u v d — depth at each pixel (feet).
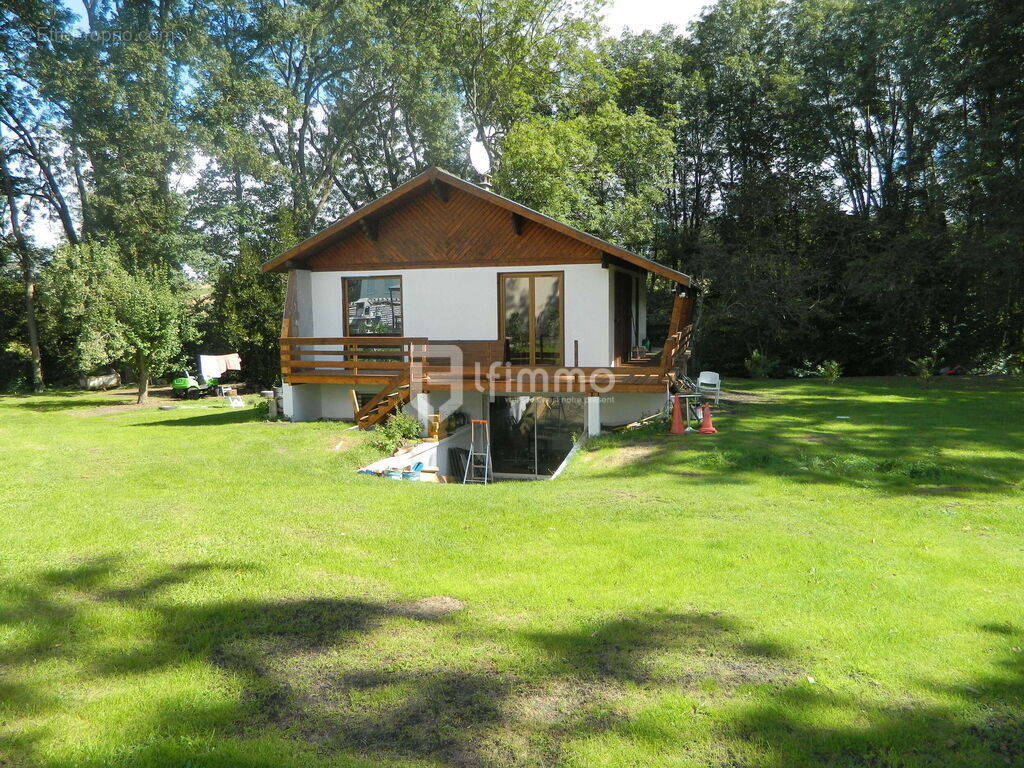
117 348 73.72
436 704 12.66
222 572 19.10
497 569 19.65
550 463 56.95
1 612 16.29
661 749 11.32
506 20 109.29
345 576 18.97
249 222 106.93
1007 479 30.12
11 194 103.50
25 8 91.86
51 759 10.89
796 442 39.32
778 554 20.68
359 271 54.24
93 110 93.91
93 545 21.31
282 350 53.21
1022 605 16.93
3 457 39.60
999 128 73.97
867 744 11.45
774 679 13.47
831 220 95.81
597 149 96.73
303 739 11.59
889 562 19.98
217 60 99.60
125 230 96.12
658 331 102.17
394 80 111.45
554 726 11.98
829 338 98.68
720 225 104.42
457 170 119.44
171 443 43.62
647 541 22.08
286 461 37.47
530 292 50.83
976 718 12.18
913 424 45.21
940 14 79.46
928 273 88.33
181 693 12.93
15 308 114.01
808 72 102.27
